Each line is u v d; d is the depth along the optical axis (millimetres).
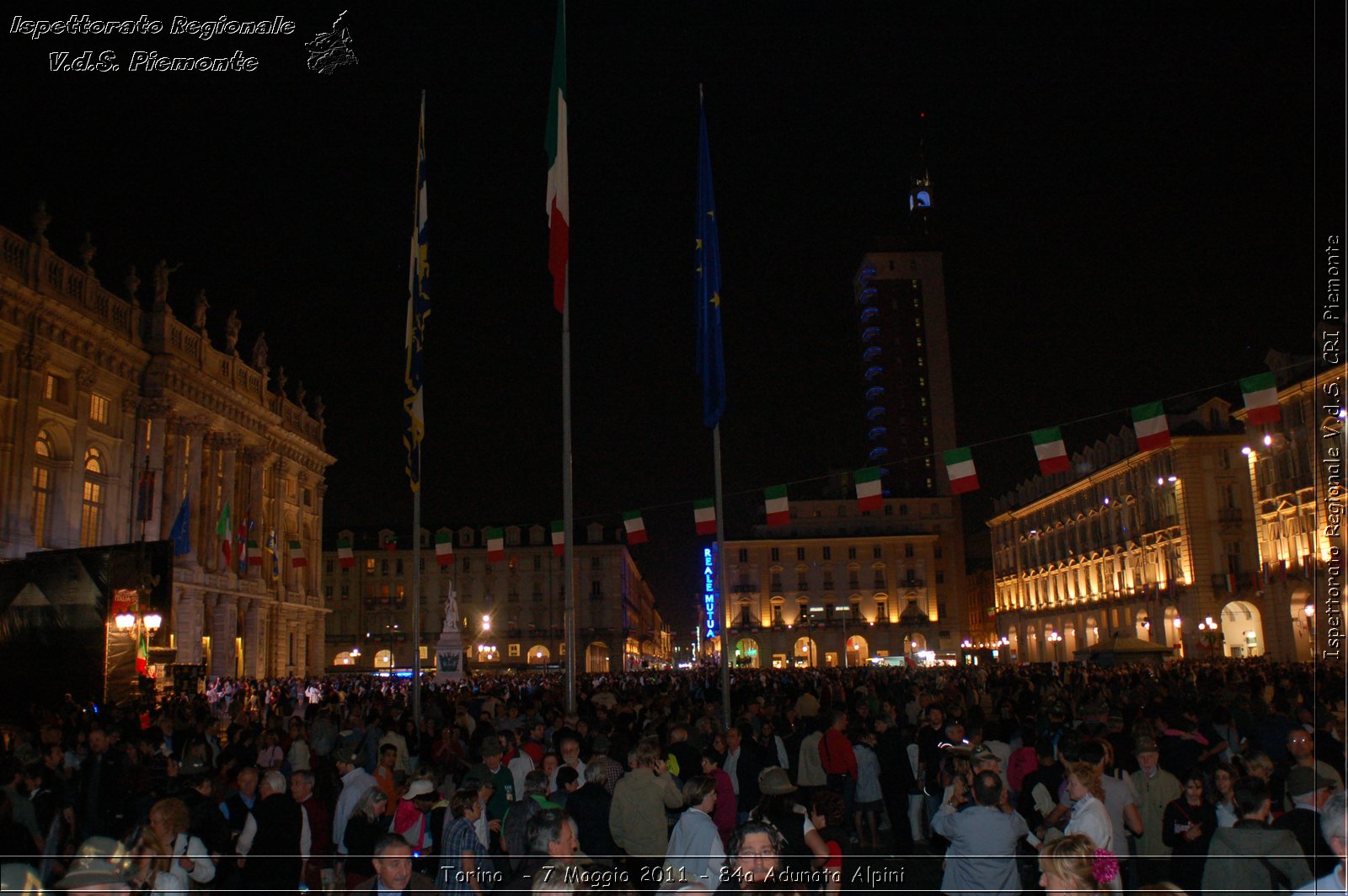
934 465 134000
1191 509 67812
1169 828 9242
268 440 73625
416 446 23234
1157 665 44156
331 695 29641
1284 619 60406
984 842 8156
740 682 39406
